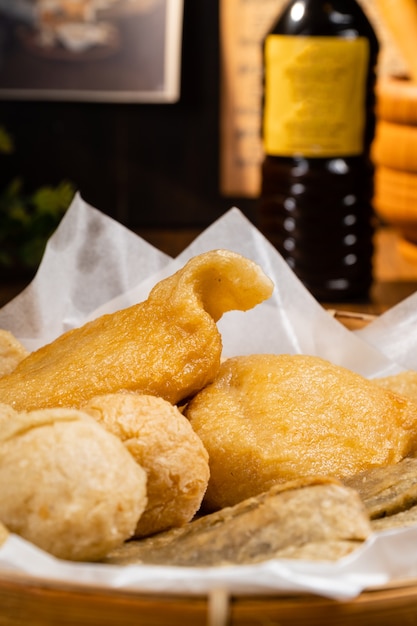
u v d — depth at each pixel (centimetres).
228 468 60
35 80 113
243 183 119
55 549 51
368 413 61
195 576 49
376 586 49
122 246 74
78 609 49
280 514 52
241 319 72
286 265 73
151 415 56
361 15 92
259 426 61
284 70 92
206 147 118
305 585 48
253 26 113
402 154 96
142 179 119
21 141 117
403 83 97
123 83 113
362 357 71
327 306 94
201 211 121
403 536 52
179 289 62
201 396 62
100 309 72
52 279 73
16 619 49
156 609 48
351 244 95
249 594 49
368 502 56
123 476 52
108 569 49
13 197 107
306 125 93
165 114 117
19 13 111
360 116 93
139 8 111
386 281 103
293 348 72
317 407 61
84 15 111
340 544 51
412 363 72
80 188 119
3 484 52
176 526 56
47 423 53
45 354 64
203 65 115
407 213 100
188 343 61
